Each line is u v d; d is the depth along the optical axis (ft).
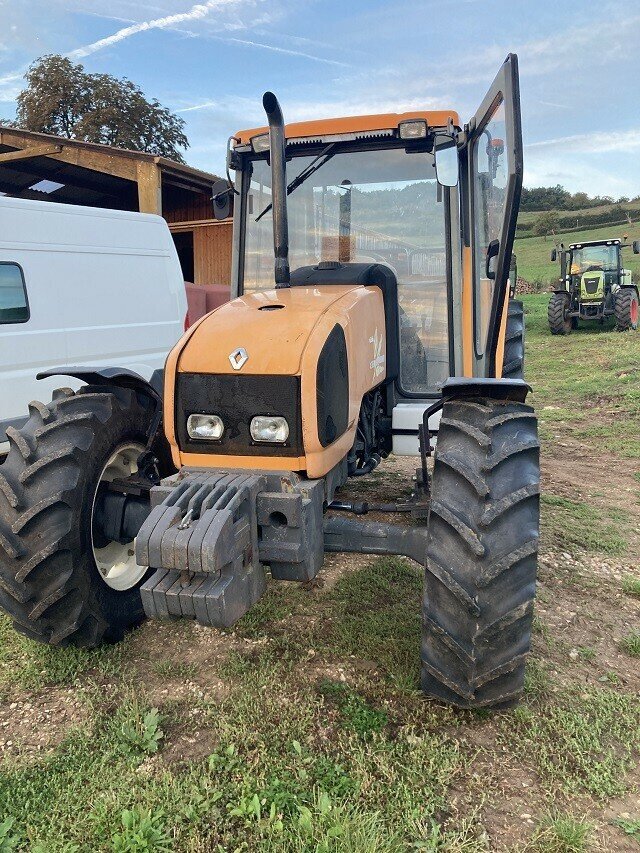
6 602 9.38
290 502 8.41
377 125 12.23
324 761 7.93
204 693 9.45
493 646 7.91
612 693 9.43
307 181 13.09
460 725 8.67
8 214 15.79
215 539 7.59
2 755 8.28
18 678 9.89
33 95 72.28
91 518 9.93
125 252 18.97
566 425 26.12
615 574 13.39
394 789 7.54
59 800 7.48
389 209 12.83
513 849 6.84
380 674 9.74
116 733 8.52
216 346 8.96
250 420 8.70
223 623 7.94
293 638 10.78
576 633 11.16
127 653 10.48
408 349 13.10
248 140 13.03
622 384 31.83
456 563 7.97
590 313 52.11
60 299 17.04
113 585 10.79
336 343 9.07
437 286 12.83
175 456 9.20
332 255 13.21
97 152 36.52
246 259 13.61
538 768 7.99
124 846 6.75
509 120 8.78
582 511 16.71
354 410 9.86
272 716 8.84
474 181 12.74
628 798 7.59
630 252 128.98
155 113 74.38
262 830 6.98
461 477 8.20
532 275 112.37
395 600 12.03
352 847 6.64
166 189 45.65
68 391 10.80
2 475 9.25
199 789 7.55
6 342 15.81
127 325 19.04
